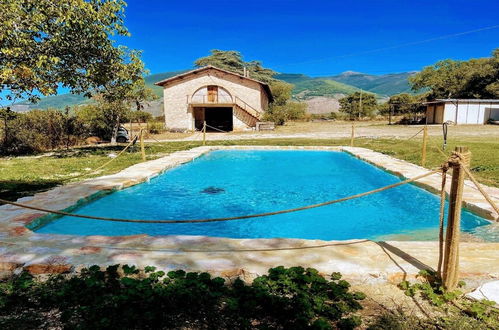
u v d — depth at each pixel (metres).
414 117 38.00
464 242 4.55
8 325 2.65
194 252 3.82
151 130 28.86
